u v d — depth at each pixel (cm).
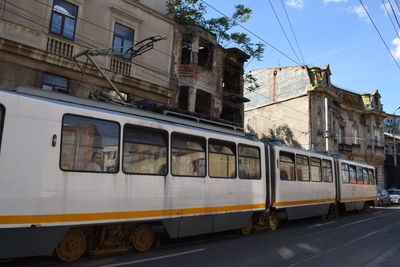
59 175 570
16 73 1180
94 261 612
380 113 3856
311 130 2959
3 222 502
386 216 1706
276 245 843
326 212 1445
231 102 2209
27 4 1238
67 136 593
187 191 780
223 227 868
